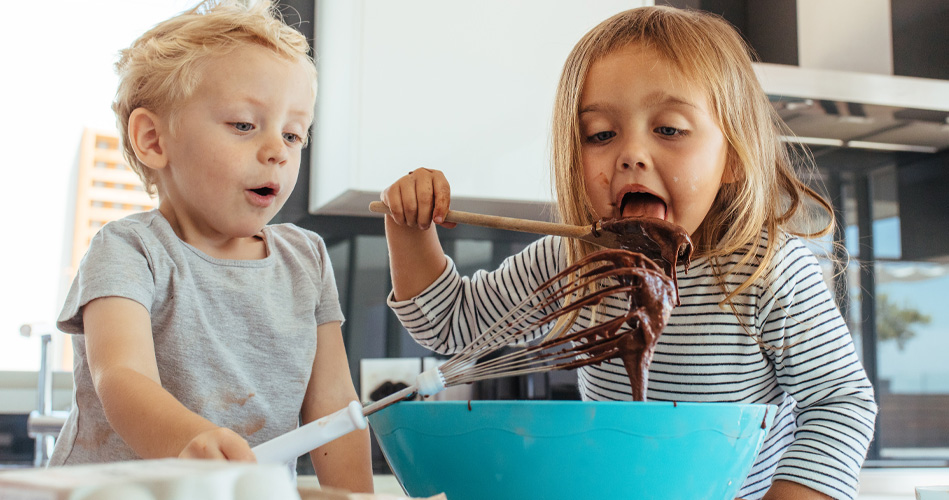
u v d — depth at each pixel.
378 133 1.94
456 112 2.01
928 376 2.49
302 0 2.25
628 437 0.56
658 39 0.93
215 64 0.84
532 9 2.08
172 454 0.61
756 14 2.45
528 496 0.58
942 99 2.03
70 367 2.28
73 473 0.33
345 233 2.29
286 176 0.87
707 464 0.59
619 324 0.59
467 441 0.59
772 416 0.65
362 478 0.92
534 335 1.13
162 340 0.84
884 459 2.45
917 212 2.50
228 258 0.94
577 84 0.94
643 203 0.91
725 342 0.96
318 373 0.98
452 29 2.01
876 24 2.28
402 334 2.30
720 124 0.93
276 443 0.56
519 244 2.47
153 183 0.93
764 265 0.94
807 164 2.41
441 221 0.86
